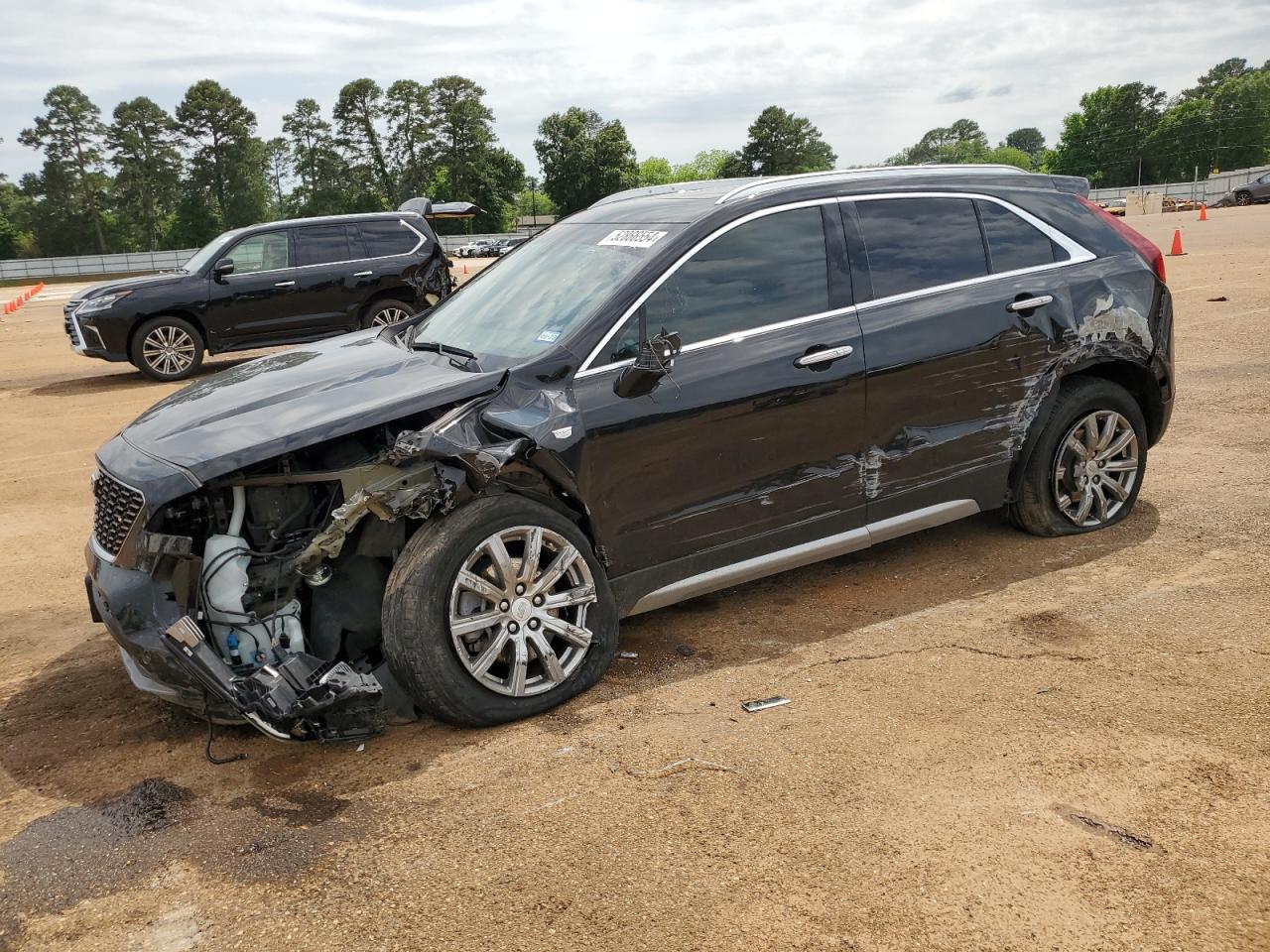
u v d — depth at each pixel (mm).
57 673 4242
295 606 3453
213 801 3158
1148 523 5168
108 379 13492
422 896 2605
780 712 3490
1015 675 3664
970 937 2355
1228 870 2549
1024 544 4965
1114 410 4914
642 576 3859
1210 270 16188
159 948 2477
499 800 3035
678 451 3801
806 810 2893
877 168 4648
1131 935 2340
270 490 3490
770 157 144500
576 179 122625
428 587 3285
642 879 2625
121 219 120062
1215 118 138375
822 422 4098
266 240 13188
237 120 119188
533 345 3814
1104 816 2797
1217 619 4020
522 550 3529
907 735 3287
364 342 4609
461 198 123125
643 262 3900
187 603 3275
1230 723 3246
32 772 3416
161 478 3225
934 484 4480
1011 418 4629
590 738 3379
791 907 2484
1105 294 4785
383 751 3387
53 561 5801
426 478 3289
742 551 4051
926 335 4312
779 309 4074
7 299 41812
